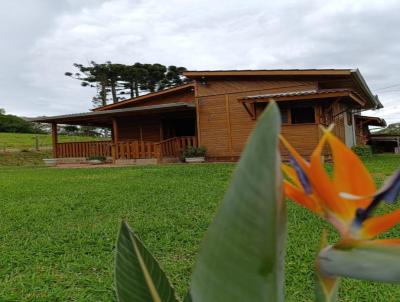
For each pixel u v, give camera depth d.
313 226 5.34
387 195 0.65
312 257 4.12
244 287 0.69
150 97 20.06
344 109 18.25
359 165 0.69
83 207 7.23
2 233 5.53
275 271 0.68
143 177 11.66
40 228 5.75
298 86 16.33
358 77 15.49
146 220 6.02
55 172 15.09
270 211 0.66
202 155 17.86
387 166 12.39
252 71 16.67
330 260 0.70
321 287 0.73
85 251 4.61
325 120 14.95
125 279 0.97
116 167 16.44
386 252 0.68
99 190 9.23
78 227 5.73
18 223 6.08
